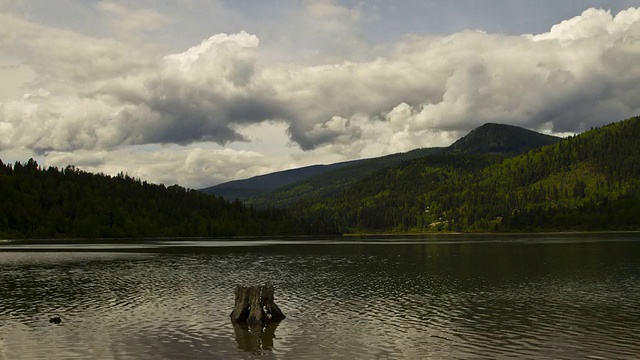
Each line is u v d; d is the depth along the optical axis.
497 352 29.69
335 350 30.53
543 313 41.09
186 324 37.94
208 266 85.50
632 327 35.75
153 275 70.88
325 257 107.50
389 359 28.53
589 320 38.19
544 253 108.75
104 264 89.00
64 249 138.25
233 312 39.41
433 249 135.12
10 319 39.91
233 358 29.09
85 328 36.66
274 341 32.78
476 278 64.81
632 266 76.88
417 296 50.59
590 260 88.44
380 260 97.81
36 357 29.42
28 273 73.38
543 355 29.02
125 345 31.98
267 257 107.81
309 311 43.09
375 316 40.72
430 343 31.86
